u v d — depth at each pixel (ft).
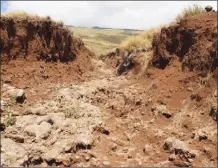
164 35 46.60
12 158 26.96
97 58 68.23
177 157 28.53
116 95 42.83
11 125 32.76
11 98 39.45
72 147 29.30
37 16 54.49
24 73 47.85
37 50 51.80
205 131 31.45
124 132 33.91
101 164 27.73
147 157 29.37
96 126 33.55
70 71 53.62
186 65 41.14
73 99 41.11
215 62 37.35
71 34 59.21
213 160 28.40
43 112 36.19
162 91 39.83
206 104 34.53
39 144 29.63
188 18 44.78
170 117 35.47
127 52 57.47
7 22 49.93
